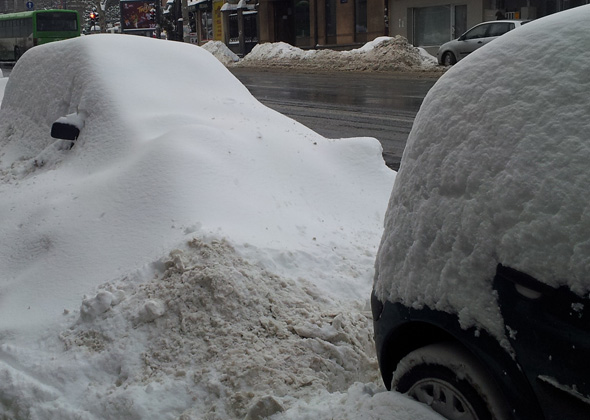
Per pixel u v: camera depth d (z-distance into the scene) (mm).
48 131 6906
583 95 2424
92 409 3494
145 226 4832
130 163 5441
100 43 7035
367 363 3842
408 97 18906
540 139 2453
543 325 2299
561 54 2553
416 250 2816
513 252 2418
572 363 2215
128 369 3723
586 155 2326
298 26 43656
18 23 43031
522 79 2615
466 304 2561
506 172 2512
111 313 4059
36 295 4602
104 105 6324
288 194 5586
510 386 2412
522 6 29984
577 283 2211
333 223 5566
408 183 2957
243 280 4137
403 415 2777
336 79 26891
